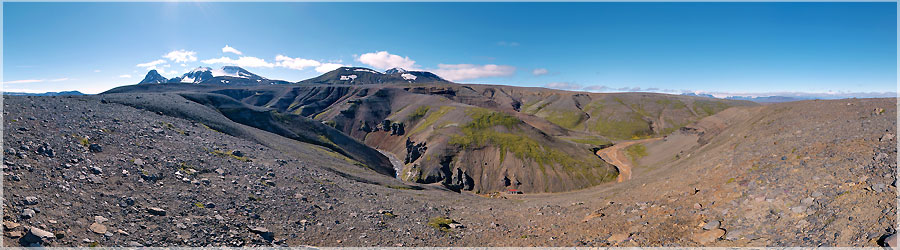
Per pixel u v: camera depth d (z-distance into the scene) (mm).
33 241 12648
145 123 41281
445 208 36844
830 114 58250
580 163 155500
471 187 158625
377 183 58906
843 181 18234
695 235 17750
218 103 115750
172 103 74688
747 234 16500
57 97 43156
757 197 19859
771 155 28172
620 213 25094
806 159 23703
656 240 17969
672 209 22828
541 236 22516
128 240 15523
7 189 15484
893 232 12375
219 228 19703
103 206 17812
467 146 178000
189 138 41531
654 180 42938
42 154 21484
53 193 17016
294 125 122688
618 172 140375
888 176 16906
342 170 62969
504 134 190000
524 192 147875
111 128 33531
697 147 105438
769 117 81438
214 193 25141
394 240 22844
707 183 26328
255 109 119000
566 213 28812
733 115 119625
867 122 35250
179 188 24078
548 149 171750
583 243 19688
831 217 15258
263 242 19469
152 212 18953
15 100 33312
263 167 37688
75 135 27656
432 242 22844
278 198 28219
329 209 28859
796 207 17312
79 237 14250
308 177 39938
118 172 23016
